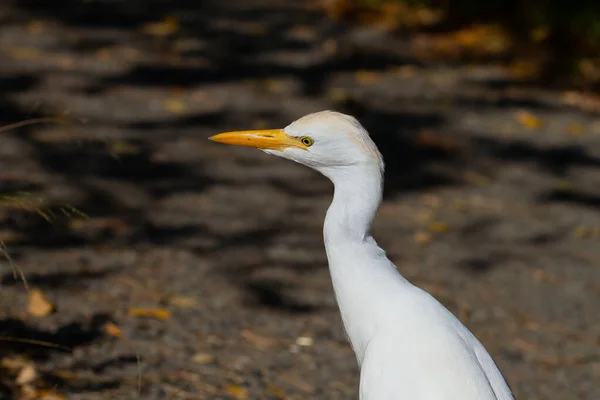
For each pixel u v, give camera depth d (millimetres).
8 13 18125
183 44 17766
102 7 19328
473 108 16672
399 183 13656
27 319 8555
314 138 6133
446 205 13094
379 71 17844
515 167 14602
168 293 9586
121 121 14133
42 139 13055
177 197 12133
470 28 20562
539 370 9180
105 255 10227
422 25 20531
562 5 19672
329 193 13008
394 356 5832
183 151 13508
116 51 16891
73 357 8047
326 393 8078
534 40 19859
